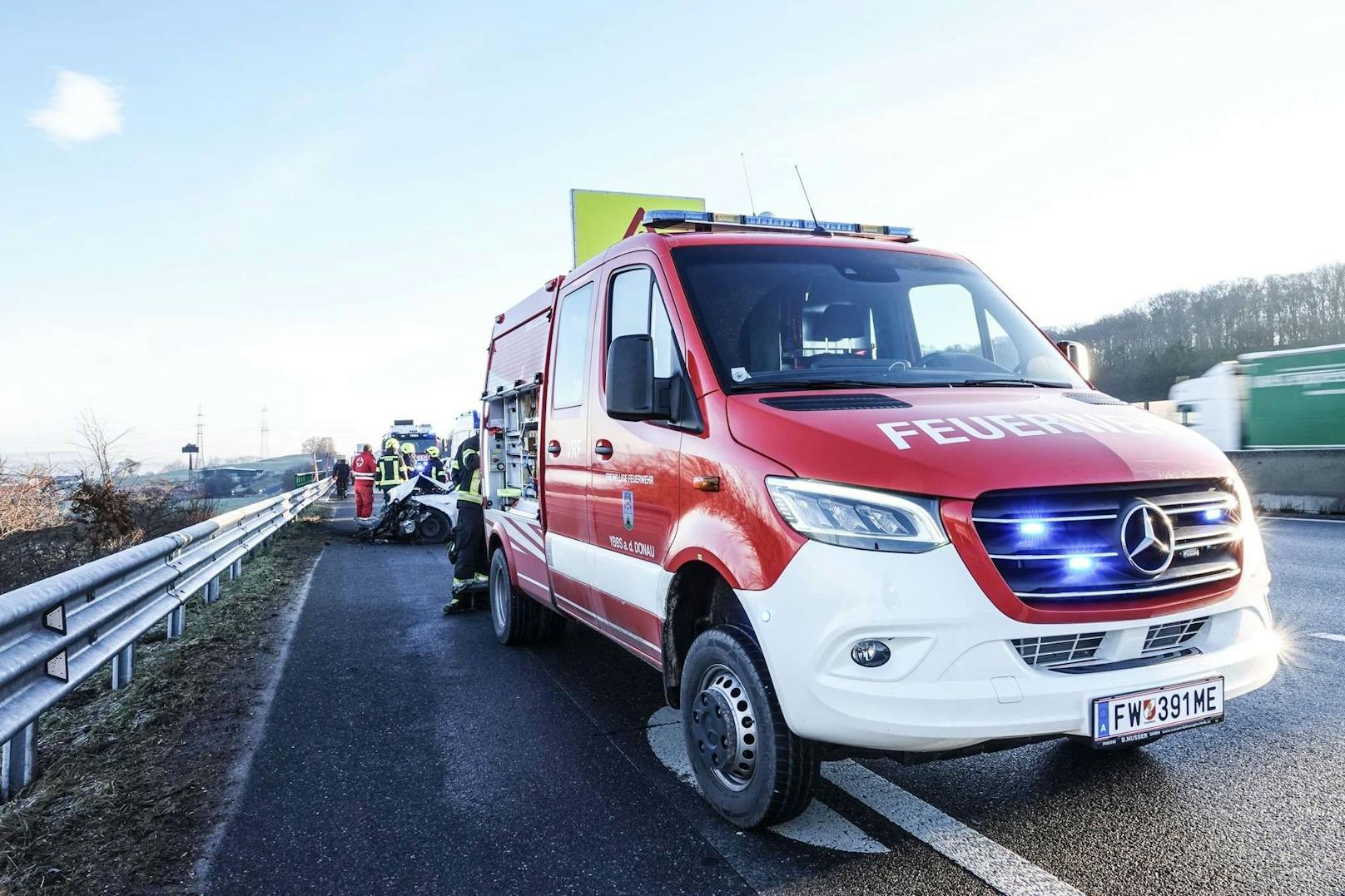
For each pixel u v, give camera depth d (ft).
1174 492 9.59
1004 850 9.79
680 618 12.02
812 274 13.28
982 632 8.64
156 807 11.66
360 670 18.99
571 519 15.93
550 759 13.29
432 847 10.46
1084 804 10.87
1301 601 21.65
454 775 12.71
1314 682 15.26
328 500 97.91
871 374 12.19
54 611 12.67
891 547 8.84
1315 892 8.70
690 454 11.35
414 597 28.78
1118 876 9.12
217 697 16.90
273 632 22.99
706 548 10.69
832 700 8.92
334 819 11.28
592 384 15.06
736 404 10.91
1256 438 42.34
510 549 20.56
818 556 9.15
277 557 38.81
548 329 18.30
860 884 9.20
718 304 12.36
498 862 10.04
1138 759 12.25
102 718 15.44
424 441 108.68
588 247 47.06
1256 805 10.63
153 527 35.83
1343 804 10.57
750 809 10.21
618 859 10.01
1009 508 8.91
